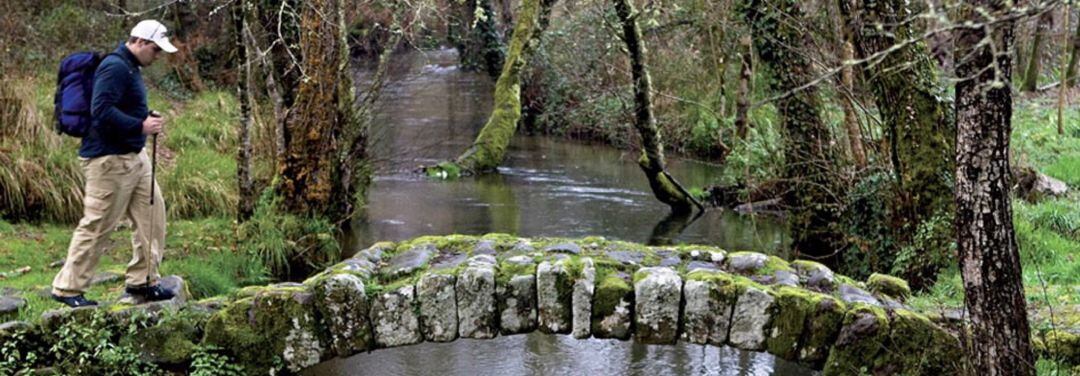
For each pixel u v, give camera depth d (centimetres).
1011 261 368
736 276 485
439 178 1455
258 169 1049
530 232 1055
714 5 1181
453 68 2869
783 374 600
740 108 1226
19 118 954
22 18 1372
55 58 1370
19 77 1111
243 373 484
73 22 1473
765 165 1036
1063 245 754
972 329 385
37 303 553
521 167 1597
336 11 906
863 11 699
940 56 404
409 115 2050
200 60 1677
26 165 896
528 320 489
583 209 1207
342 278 490
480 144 1560
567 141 1925
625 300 477
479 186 1391
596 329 480
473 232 1038
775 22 828
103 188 482
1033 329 470
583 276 483
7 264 728
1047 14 351
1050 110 1489
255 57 1003
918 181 704
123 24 1579
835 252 801
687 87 1664
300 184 898
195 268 737
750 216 1144
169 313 489
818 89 829
